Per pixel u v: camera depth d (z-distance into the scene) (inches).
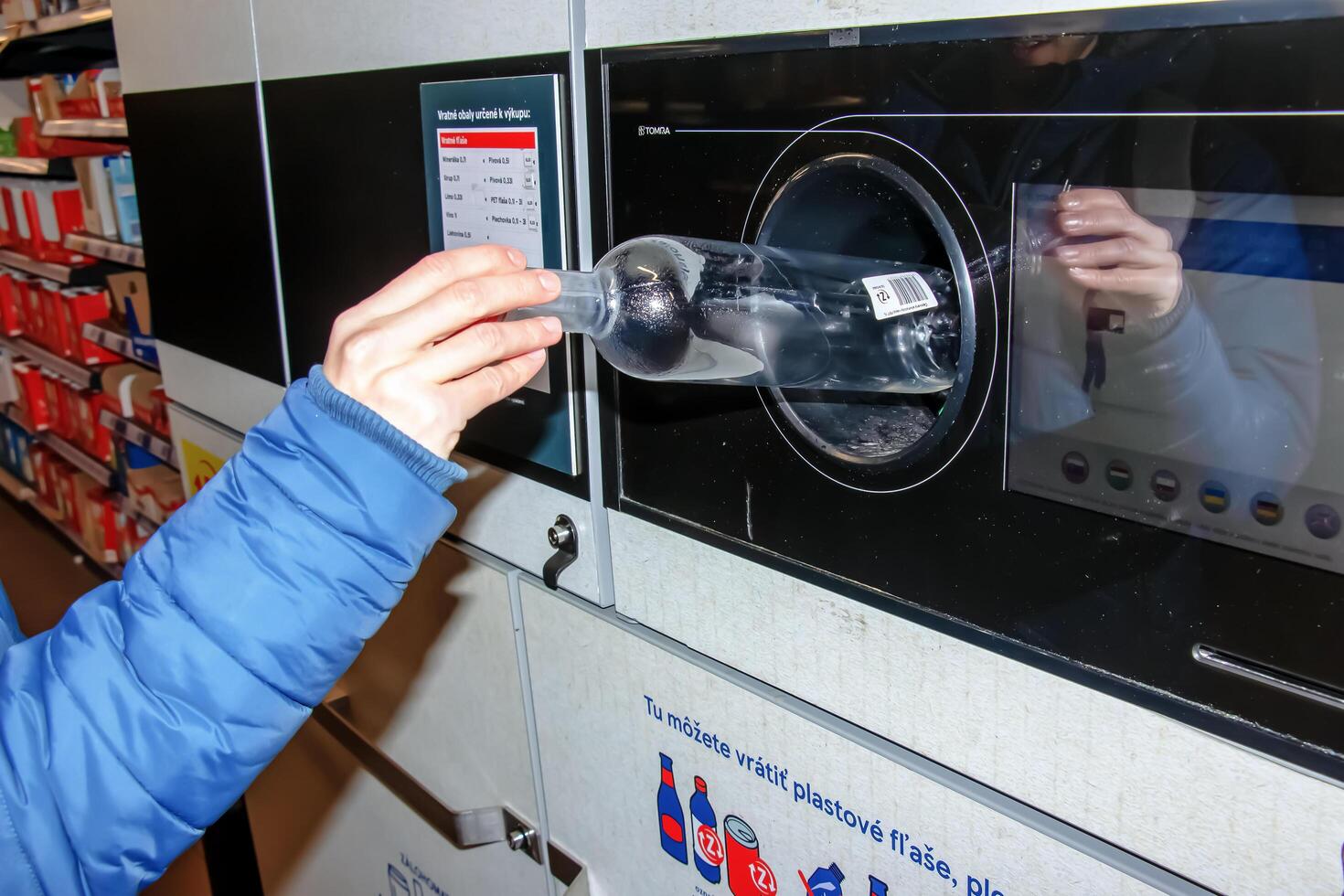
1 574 173.3
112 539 156.9
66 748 28.7
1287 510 23.7
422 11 45.3
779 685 38.7
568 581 47.2
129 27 72.1
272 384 65.9
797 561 36.0
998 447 29.0
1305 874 25.8
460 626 55.3
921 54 28.2
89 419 159.2
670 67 35.3
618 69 37.2
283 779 77.2
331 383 27.7
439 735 60.2
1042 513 28.5
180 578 28.7
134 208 130.4
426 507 28.6
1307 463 23.2
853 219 37.2
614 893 51.2
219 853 89.7
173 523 30.0
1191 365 24.6
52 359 166.2
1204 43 22.7
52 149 149.3
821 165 31.5
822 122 31.1
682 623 42.0
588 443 43.6
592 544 45.1
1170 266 24.5
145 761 28.9
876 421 36.5
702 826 44.3
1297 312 22.7
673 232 37.0
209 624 28.4
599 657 46.8
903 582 32.7
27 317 182.4
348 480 27.7
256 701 29.1
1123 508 26.7
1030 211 26.8
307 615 28.5
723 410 37.0
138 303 129.8
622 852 49.7
